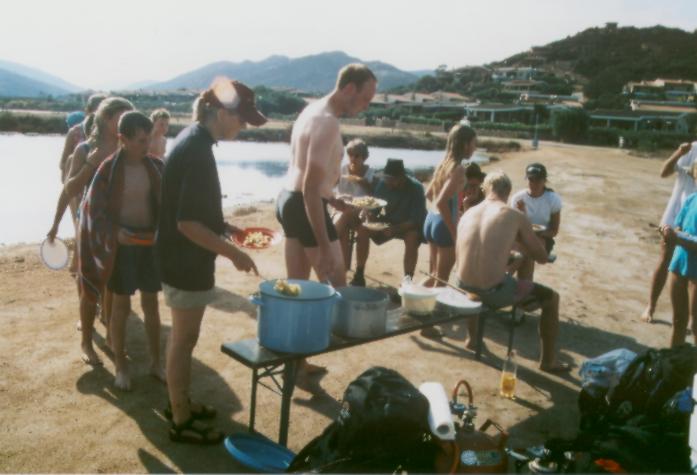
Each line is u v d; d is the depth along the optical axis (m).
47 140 50.38
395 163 6.58
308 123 3.77
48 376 4.25
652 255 9.79
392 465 2.74
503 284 4.63
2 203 15.53
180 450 3.43
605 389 3.57
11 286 6.19
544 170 6.12
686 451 2.86
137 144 3.87
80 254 4.11
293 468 2.94
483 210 4.74
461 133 5.29
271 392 4.25
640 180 23.28
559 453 3.03
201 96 3.08
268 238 3.65
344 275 4.16
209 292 3.27
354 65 3.74
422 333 5.53
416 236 6.64
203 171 3.02
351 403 2.81
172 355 3.38
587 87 180.12
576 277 8.08
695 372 3.16
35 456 3.28
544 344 4.91
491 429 3.92
